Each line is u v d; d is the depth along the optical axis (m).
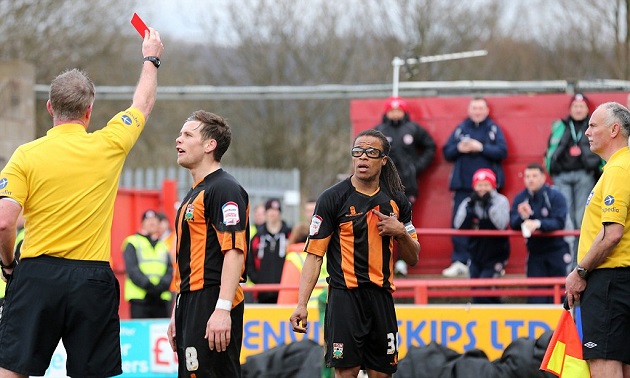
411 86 27.56
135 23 11.15
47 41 53.62
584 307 11.72
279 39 63.09
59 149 10.12
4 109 35.53
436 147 20.81
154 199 29.52
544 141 20.72
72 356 10.13
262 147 62.66
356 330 11.47
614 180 11.40
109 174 10.33
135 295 20.05
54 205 10.03
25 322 9.96
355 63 63.25
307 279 11.66
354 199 11.57
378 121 21.31
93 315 10.13
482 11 62.25
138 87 10.87
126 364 16.73
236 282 10.45
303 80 62.91
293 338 16.38
